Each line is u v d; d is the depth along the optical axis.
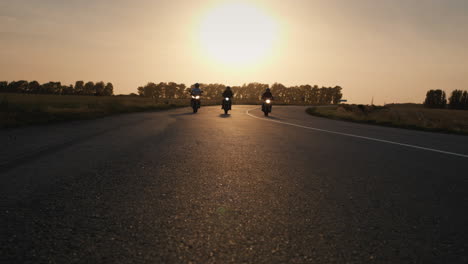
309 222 1.72
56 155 3.74
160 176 2.75
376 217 1.83
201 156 3.87
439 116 47.16
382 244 1.45
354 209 1.96
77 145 4.59
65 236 1.46
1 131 6.39
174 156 3.82
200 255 1.30
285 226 1.65
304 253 1.34
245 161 3.60
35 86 127.31
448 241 1.50
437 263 1.28
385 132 9.06
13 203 1.93
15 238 1.42
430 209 2.00
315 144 5.44
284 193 2.30
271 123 10.74
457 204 2.12
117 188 2.33
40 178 2.60
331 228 1.64
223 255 1.30
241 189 2.38
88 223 1.63
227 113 17.83
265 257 1.29
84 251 1.31
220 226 1.63
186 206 1.94
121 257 1.26
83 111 12.38
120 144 4.77
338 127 10.28
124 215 1.76
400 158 4.16
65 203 1.95
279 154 4.21
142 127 7.72
